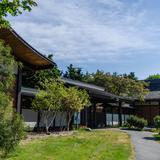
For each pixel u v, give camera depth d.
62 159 11.61
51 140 16.53
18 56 16.30
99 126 33.09
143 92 44.12
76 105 21.53
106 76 46.78
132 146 16.81
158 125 27.45
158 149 16.17
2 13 7.08
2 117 8.52
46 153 12.61
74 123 26.62
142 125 29.23
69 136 19.20
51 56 32.53
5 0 6.88
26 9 7.16
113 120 37.88
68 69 54.12
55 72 27.84
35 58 16.53
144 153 14.55
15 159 10.73
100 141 17.92
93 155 12.97
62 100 21.00
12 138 8.81
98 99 31.61
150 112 44.19
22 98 20.91
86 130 25.34
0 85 9.15
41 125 22.27
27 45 14.81
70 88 21.80
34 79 26.33
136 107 45.28
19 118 9.12
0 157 9.48
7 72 9.29
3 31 13.66
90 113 31.38
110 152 14.08
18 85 16.02
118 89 45.12
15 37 14.05
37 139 16.41
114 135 22.12
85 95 23.03
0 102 8.48
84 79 52.03
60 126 23.62
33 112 21.72
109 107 36.97
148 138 21.73
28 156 11.55
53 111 21.30
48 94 19.95
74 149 14.20
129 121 30.22
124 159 12.52
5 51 9.31
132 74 62.19
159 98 42.06
